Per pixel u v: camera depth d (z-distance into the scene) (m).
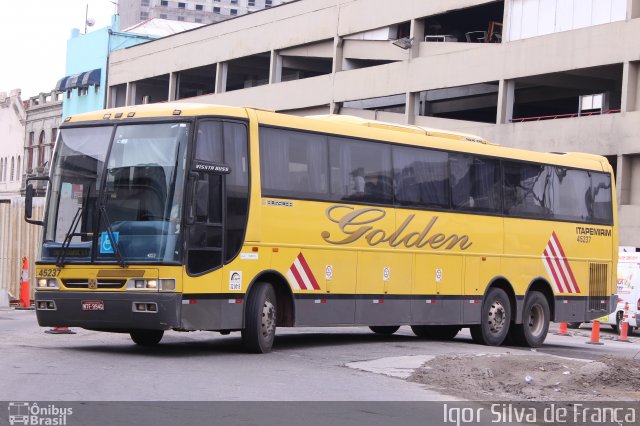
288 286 16.77
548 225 22.48
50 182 16.05
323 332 23.27
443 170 20.11
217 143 15.66
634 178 39.81
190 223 15.05
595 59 40.41
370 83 51.53
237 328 15.88
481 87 47.28
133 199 15.23
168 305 14.80
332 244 17.59
